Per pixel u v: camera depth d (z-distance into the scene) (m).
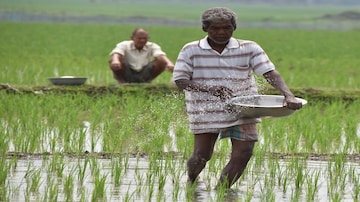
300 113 27.31
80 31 89.88
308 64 50.66
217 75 15.91
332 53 64.19
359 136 24.25
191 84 15.81
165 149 21.20
